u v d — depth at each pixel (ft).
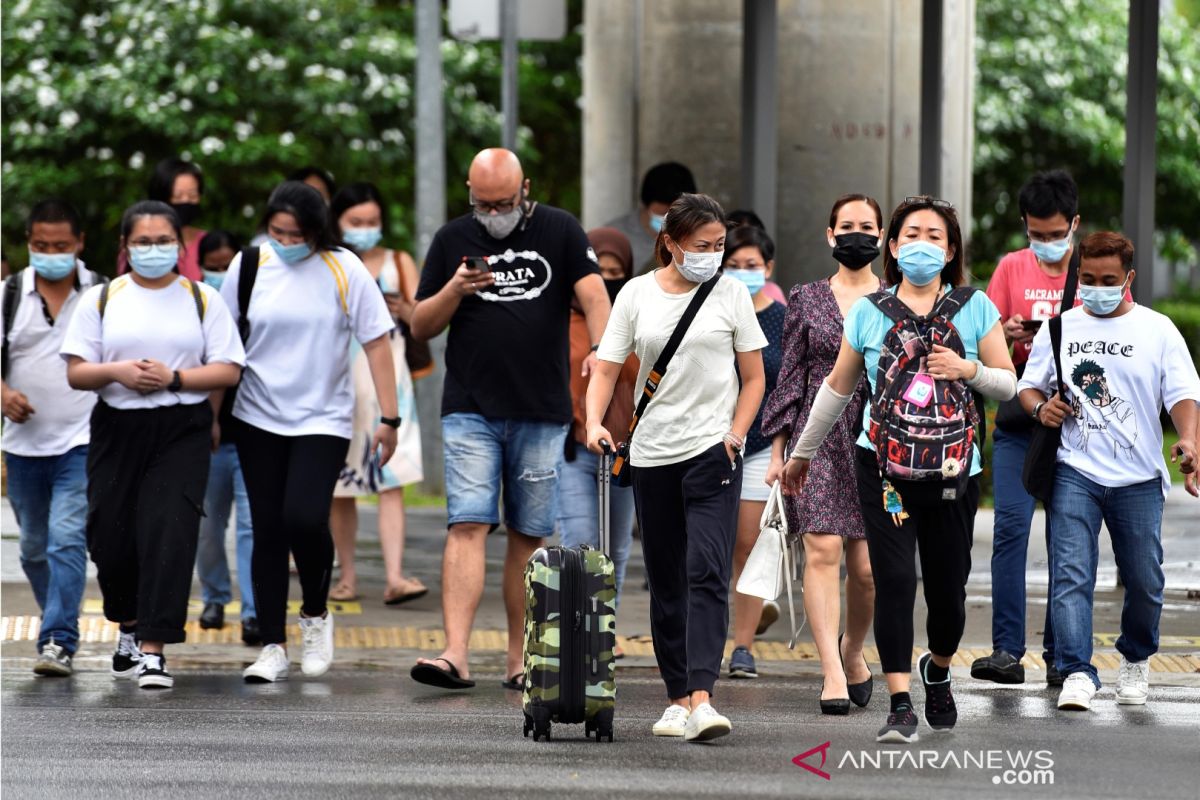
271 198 77.71
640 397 65.31
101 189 205.87
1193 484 71.51
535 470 76.64
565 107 258.37
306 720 69.26
